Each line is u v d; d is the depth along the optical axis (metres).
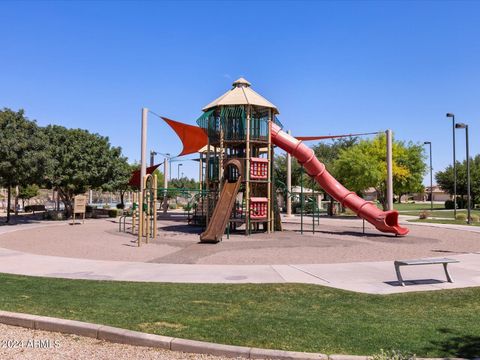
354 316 7.41
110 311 7.46
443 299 8.74
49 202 68.00
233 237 21.52
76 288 9.52
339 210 48.81
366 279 10.85
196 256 14.81
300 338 6.15
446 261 10.53
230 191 21.31
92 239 20.53
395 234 22.72
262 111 24.86
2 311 7.15
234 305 8.09
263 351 5.56
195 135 31.64
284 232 24.30
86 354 5.67
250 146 23.62
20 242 19.11
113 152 40.50
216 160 24.36
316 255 15.20
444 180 69.12
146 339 6.00
